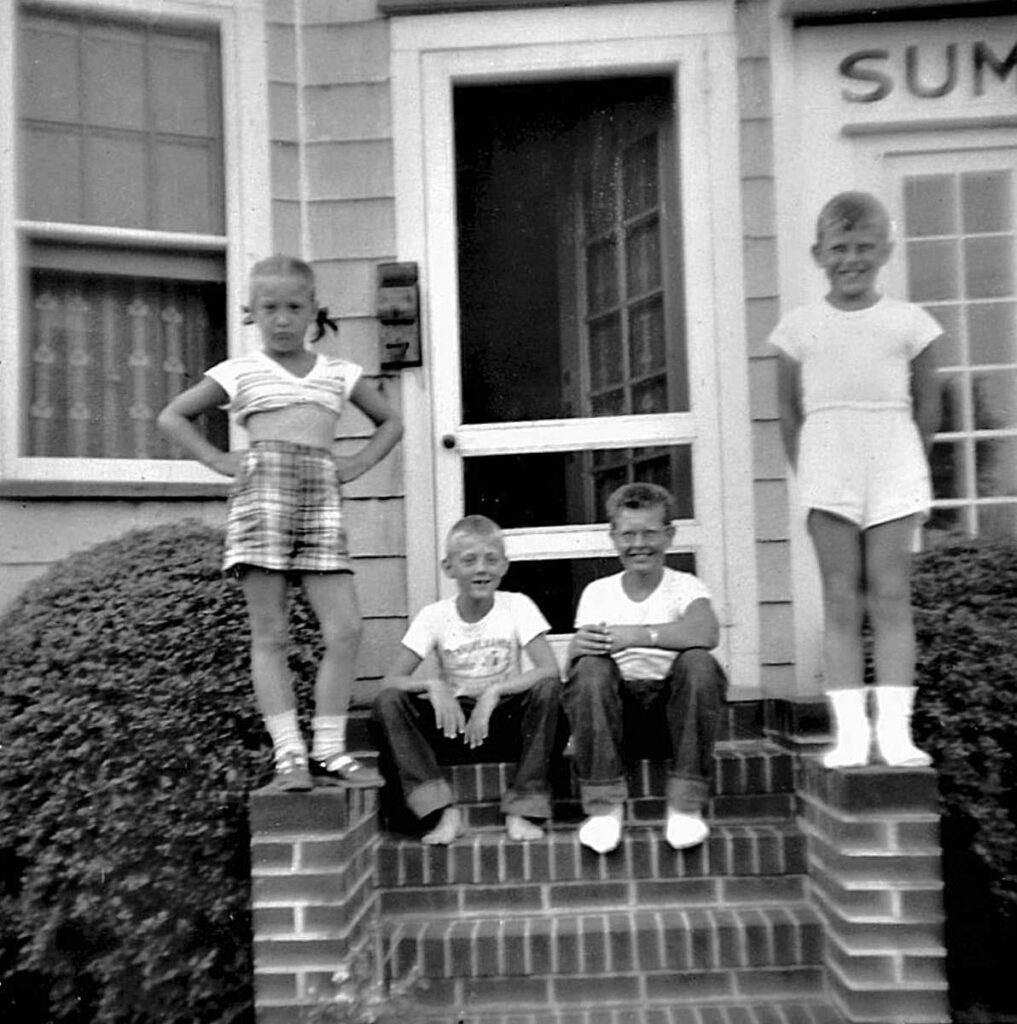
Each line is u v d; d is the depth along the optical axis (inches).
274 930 137.6
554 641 198.1
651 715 164.4
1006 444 196.1
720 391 194.9
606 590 171.5
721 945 148.4
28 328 196.4
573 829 160.4
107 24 200.4
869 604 146.7
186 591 159.2
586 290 205.3
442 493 197.9
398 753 158.6
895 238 195.8
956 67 194.5
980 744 150.3
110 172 200.1
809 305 154.4
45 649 156.1
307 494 147.3
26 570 188.7
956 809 152.3
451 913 156.1
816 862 151.5
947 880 156.9
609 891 155.6
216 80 203.6
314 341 172.4
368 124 200.7
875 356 146.9
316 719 147.9
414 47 200.8
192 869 148.5
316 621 165.2
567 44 199.6
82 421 198.4
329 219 200.1
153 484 193.6
